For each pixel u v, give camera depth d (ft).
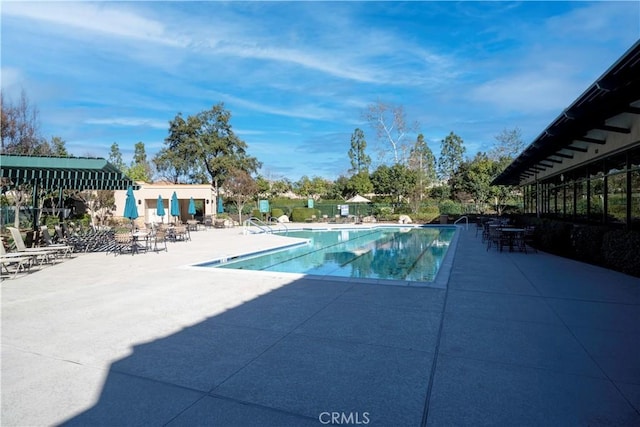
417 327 14.49
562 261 31.24
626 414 8.42
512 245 38.45
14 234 31.53
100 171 39.73
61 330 14.71
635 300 18.30
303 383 10.12
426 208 109.70
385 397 9.33
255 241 55.01
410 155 143.23
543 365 11.01
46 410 8.90
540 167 55.26
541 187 60.95
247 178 106.83
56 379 10.53
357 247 52.03
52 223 53.52
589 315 15.87
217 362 11.53
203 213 113.09
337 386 9.93
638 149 27.81
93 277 25.82
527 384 9.87
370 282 22.74
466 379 10.20
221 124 137.69
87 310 17.52
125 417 8.58
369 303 18.04
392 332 13.98
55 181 50.62
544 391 9.50
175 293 20.71
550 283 22.26
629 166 29.17
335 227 85.35
